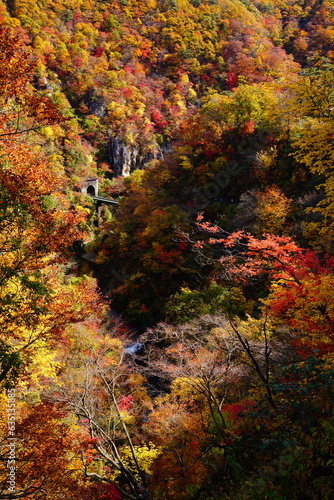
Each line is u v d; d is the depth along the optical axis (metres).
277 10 95.81
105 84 81.19
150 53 92.25
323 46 66.44
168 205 39.62
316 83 8.94
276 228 25.44
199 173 39.56
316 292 7.81
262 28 86.50
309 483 4.32
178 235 31.94
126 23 96.44
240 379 10.92
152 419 12.02
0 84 6.29
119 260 39.75
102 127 77.44
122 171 76.19
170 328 15.73
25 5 78.12
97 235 49.34
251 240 10.54
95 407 12.02
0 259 7.88
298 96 9.37
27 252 7.53
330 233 11.14
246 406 8.12
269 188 28.56
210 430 10.03
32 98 6.57
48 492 7.45
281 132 34.44
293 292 8.28
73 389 10.93
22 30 70.25
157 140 79.56
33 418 7.78
